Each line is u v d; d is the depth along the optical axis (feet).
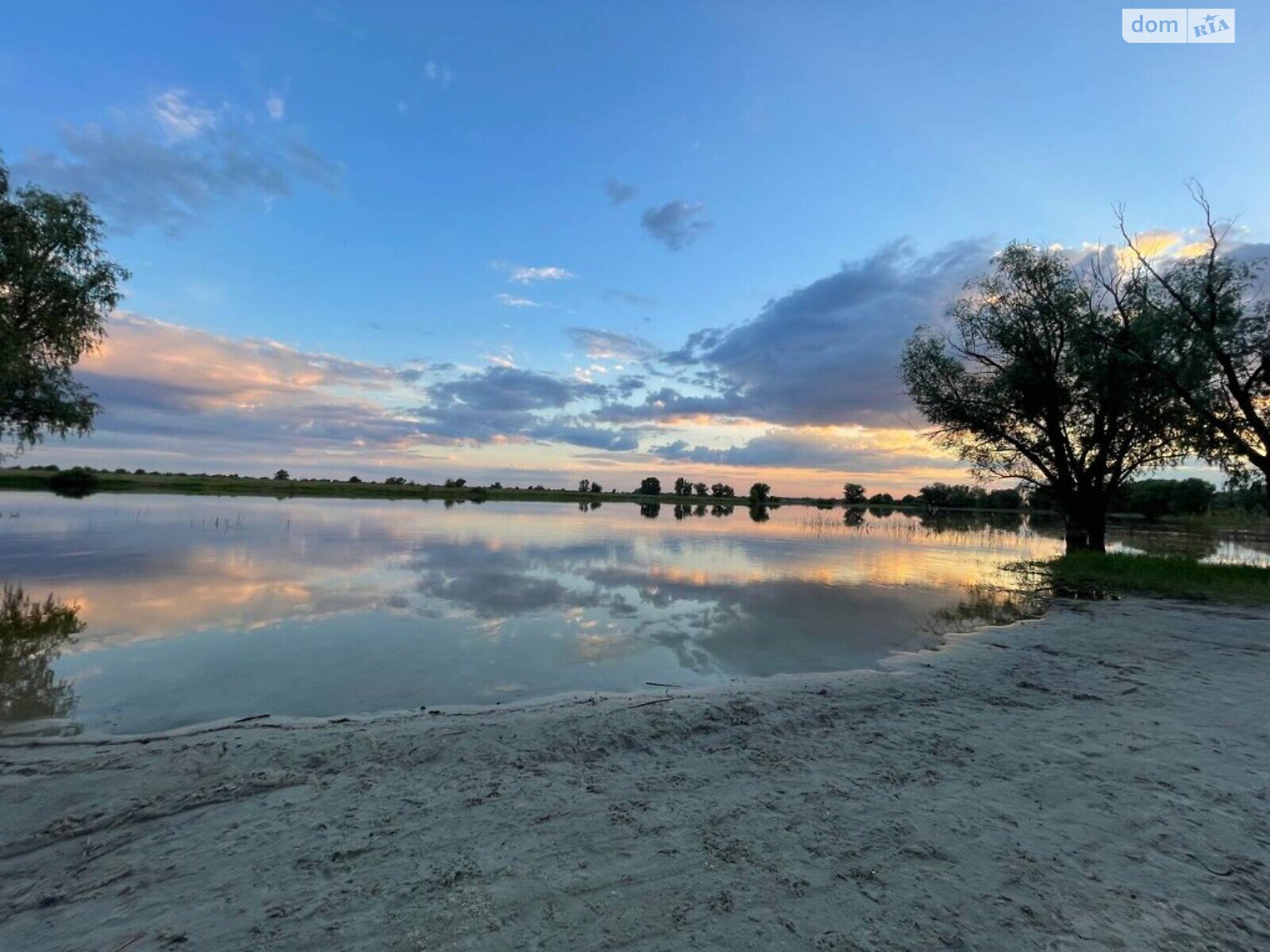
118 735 19.47
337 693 23.97
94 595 42.06
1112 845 12.66
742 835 12.95
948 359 82.33
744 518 189.67
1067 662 28.48
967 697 22.85
